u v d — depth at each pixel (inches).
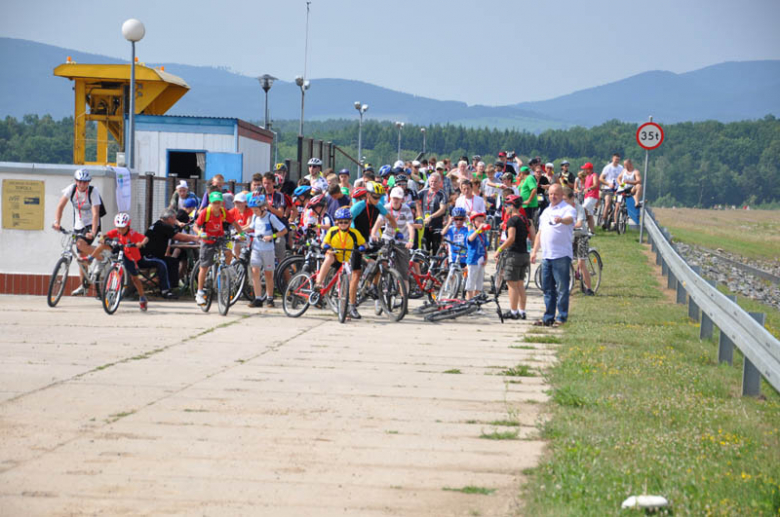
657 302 1284.4
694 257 2380.7
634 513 422.6
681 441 553.3
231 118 2170.3
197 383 724.0
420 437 578.6
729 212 6771.7
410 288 1224.2
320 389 714.8
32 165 1259.8
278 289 1298.0
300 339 959.6
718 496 448.5
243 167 2229.3
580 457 514.6
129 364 797.2
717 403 684.1
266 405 655.8
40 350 855.7
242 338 956.6
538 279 1444.4
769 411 667.4
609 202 2301.9
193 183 1566.2
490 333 1029.8
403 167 1417.3
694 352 906.7
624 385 721.6
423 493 470.3
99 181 1254.3
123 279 1120.2
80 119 2888.8
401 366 820.6
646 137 2000.5
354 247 1095.6
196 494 462.6
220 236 1159.0
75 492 460.8
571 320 1111.0
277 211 1289.4
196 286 1270.9
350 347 917.8
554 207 1082.7
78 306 1175.0
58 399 658.2
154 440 558.3
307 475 497.7
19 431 571.5
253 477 492.1
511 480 493.4
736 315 759.1
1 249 1272.1
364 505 450.9
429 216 1504.7
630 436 561.0
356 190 1258.6
